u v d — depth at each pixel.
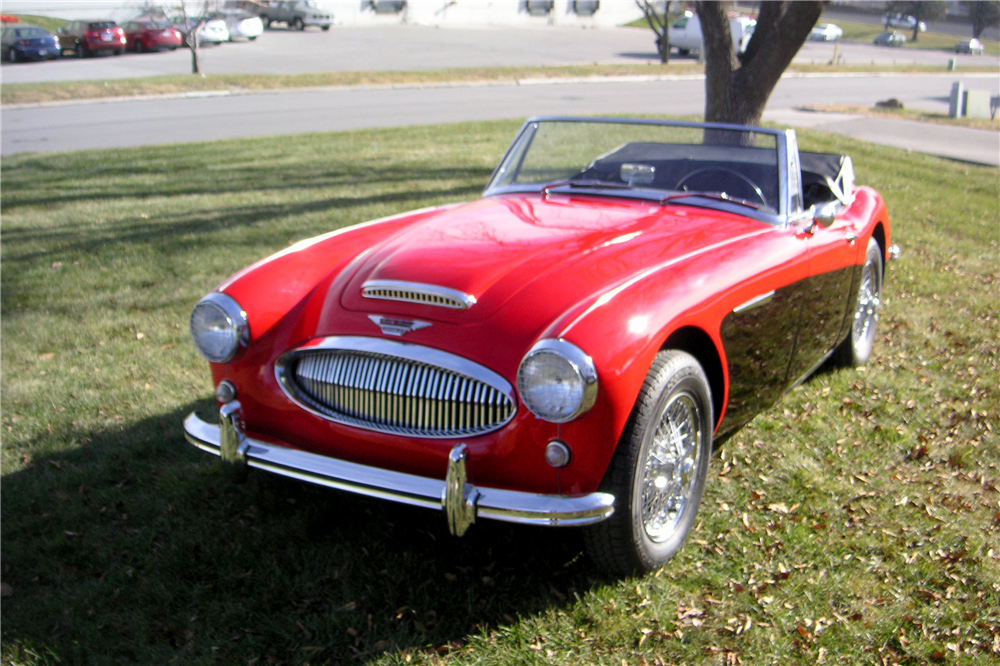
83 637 2.54
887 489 3.34
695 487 2.94
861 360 4.68
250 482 3.42
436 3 46.06
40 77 23.34
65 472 3.54
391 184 9.94
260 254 6.89
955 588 2.71
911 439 3.77
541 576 2.78
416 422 2.63
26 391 4.34
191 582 2.79
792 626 2.54
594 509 2.40
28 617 2.64
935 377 4.54
